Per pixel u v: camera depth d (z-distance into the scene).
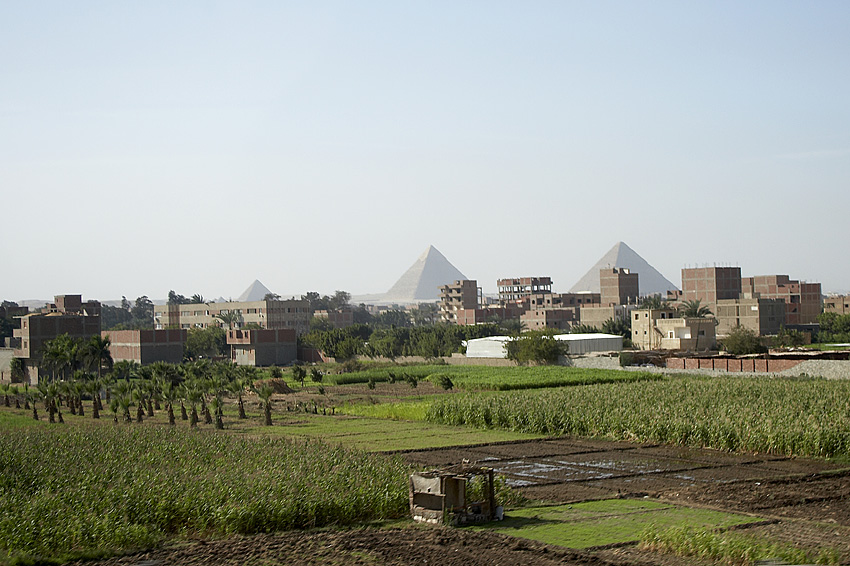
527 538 29.77
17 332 150.62
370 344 180.00
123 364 106.38
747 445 51.31
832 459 47.47
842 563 25.38
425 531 30.66
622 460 48.91
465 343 177.00
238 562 26.73
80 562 27.36
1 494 35.47
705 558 26.56
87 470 40.38
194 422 72.06
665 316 149.88
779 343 149.25
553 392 77.81
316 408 84.12
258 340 172.00
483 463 48.44
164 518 31.50
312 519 32.19
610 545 28.64
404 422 72.38
